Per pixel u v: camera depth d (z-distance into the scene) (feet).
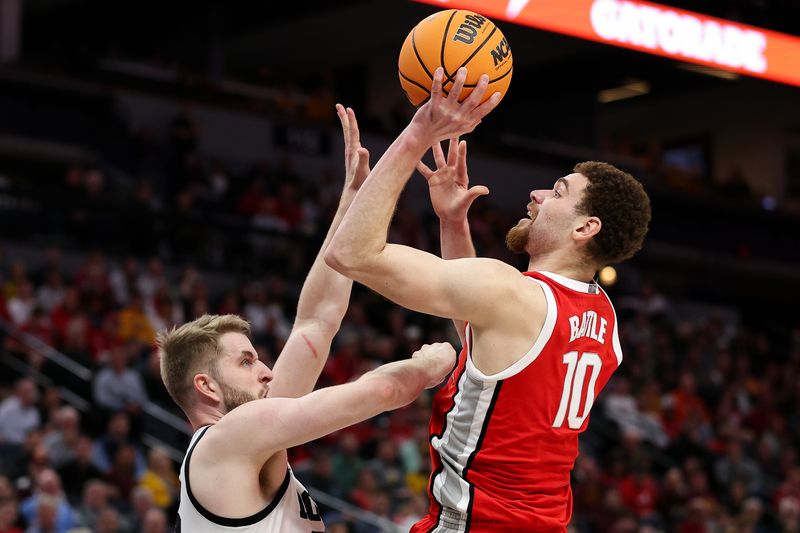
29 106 60.90
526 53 81.25
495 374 10.67
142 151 59.77
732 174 87.40
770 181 89.40
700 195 80.84
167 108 65.31
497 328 10.65
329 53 87.40
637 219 11.36
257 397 11.69
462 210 12.69
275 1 77.15
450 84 11.14
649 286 68.39
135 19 81.00
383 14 78.23
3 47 63.77
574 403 11.04
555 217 11.41
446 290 10.55
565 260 11.36
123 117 63.57
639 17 38.86
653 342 62.39
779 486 51.78
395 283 10.52
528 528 10.77
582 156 82.17
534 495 10.87
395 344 49.80
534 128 87.61
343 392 10.69
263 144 68.54
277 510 11.03
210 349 11.64
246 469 10.74
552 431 10.87
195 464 10.89
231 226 54.39
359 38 84.07
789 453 54.34
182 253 55.42
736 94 91.04
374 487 36.99
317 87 87.81
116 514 30.71
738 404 60.44
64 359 40.29
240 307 50.39
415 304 10.62
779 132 89.15
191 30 77.46
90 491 31.24
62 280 49.90
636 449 47.01
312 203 63.05
